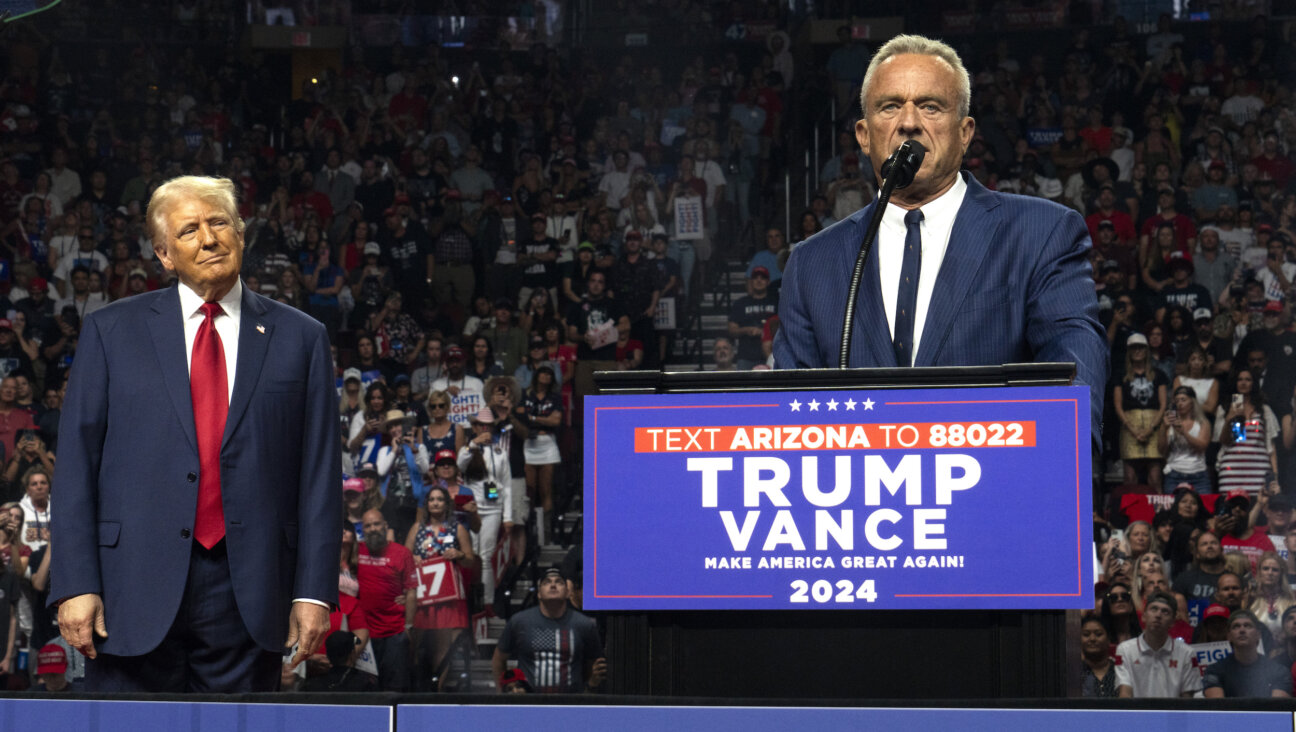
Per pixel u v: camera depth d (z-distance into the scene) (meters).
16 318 10.50
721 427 1.63
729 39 15.54
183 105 14.50
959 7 15.14
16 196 12.12
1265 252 10.74
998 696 1.56
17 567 7.24
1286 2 14.39
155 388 2.22
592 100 14.61
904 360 2.22
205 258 2.25
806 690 1.61
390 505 8.24
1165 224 10.81
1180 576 7.27
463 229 11.79
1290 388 9.21
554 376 9.15
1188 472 8.79
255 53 15.55
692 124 13.24
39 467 7.58
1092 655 6.49
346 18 15.59
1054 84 14.56
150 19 15.14
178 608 2.15
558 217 11.86
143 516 2.18
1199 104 13.38
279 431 2.29
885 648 1.60
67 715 1.67
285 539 2.28
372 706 1.58
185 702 1.65
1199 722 1.40
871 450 1.59
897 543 1.57
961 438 1.57
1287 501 7.83
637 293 10.43
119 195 13.16
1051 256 2.19
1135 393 8.93
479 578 7.98
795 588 1.59
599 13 15.73
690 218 11.79
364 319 11.02
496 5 15.65
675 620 1.65
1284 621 6.61
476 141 14.03
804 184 13.08
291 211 12.20
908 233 2.27
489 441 8.27
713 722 1.49
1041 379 1.57
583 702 1.53
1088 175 12.10
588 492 1.65
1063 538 1.53
